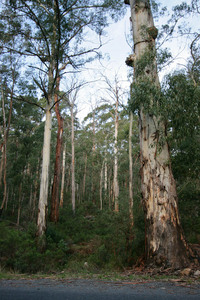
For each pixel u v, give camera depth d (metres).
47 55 14.80
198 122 8.93
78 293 3.37
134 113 9.36
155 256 7.73
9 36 15.05
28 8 13.69
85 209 30.92
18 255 10.23
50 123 14.58
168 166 8.53
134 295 3.33
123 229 10.85
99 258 10.38
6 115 24.66
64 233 17.62
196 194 11.12
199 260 7.59
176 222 7.96
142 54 9.45
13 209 29.06
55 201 21.48
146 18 9.91
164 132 8.76
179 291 3.72
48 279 5.03
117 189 24.00
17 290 3.49
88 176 47.97
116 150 25.09
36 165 27.75
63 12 13.80
